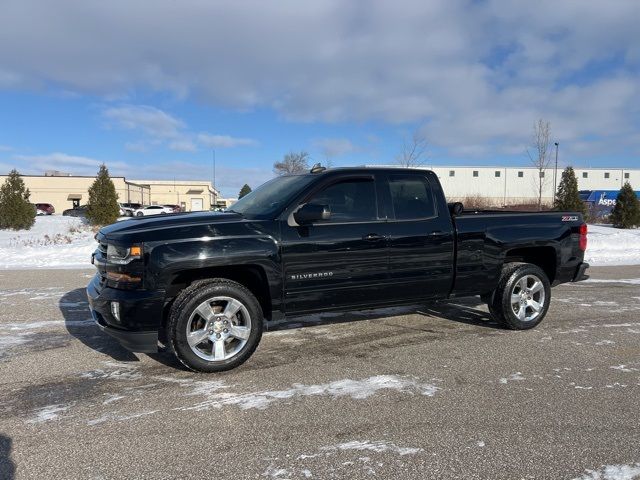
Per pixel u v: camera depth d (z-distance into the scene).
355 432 3.39
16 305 7.30
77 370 4.60
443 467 2.95
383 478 2.84
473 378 4.40
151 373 4.52
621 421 3.56
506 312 5.83
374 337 5.66
